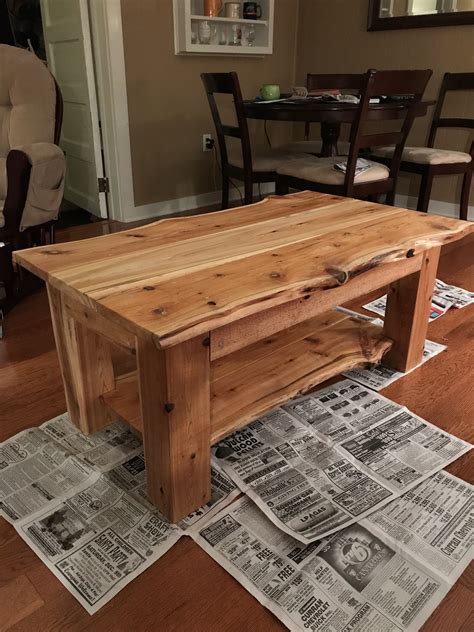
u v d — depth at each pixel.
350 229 1.31
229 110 3.49
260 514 1.06
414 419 1.36
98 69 2.89
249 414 1.15
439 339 1.79
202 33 3.09
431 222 1.37
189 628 0.85
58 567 0.95
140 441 1.27
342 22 3.42
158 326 0.80
